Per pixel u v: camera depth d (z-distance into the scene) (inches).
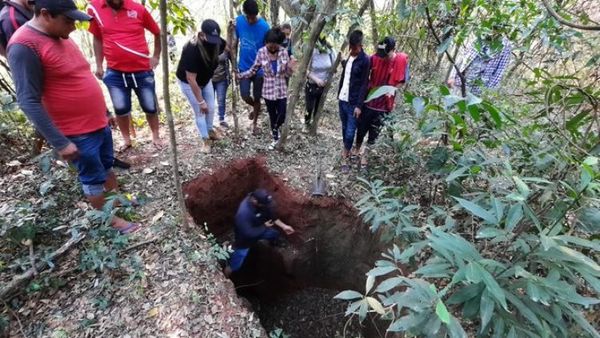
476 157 91.9
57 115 89.8
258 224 144.7
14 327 86.7
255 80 163.6
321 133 192.7
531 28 104.2
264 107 205.6
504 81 172.4
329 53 177.9
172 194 131.3
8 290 89.8
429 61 211.3
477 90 137.8
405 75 143.3
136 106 188.9
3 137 132.0
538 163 79.1
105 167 114.2
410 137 131.2
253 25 168.2
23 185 119.3
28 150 135.3
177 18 136.5
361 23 128.8
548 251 54.0
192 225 118.4
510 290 55.9
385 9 216.1
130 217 117.0
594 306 77.8
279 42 148.3
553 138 84.5
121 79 132.9
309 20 156.6
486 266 56.3
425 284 53.5
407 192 129.7
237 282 171.2
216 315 93.3
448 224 84.6
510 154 90.6
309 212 151.9
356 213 145.3
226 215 166.7
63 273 96.9
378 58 141.6
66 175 124.0
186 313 92.0
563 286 50.3
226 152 162.7
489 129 94.3
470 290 53.5
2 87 138.6
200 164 151.6
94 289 95.1
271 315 174.1
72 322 88.1
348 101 150.9
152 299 94.5
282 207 157.8
